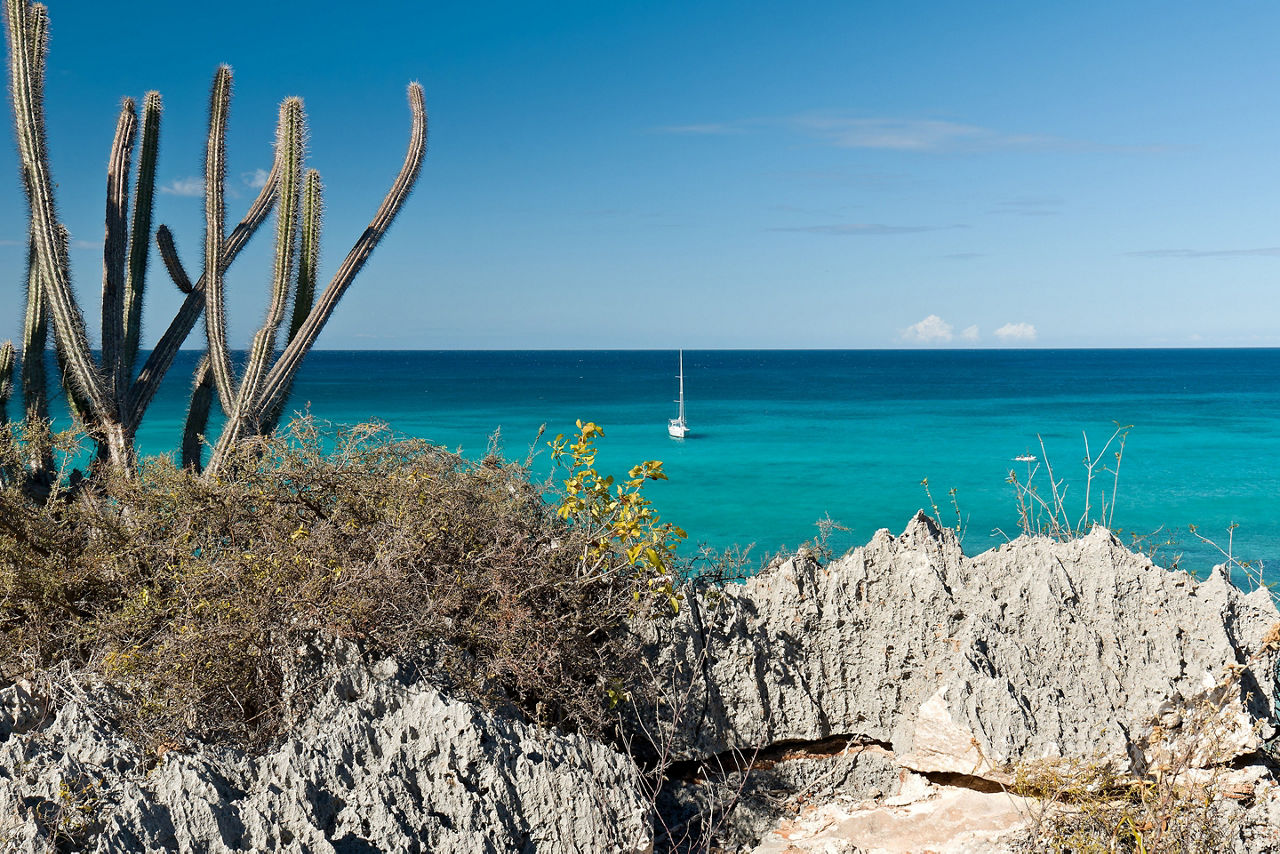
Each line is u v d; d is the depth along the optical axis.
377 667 4.57
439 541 5.22
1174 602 5.24
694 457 51.50
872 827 4.75
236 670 4.54
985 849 4.40
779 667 5.30
